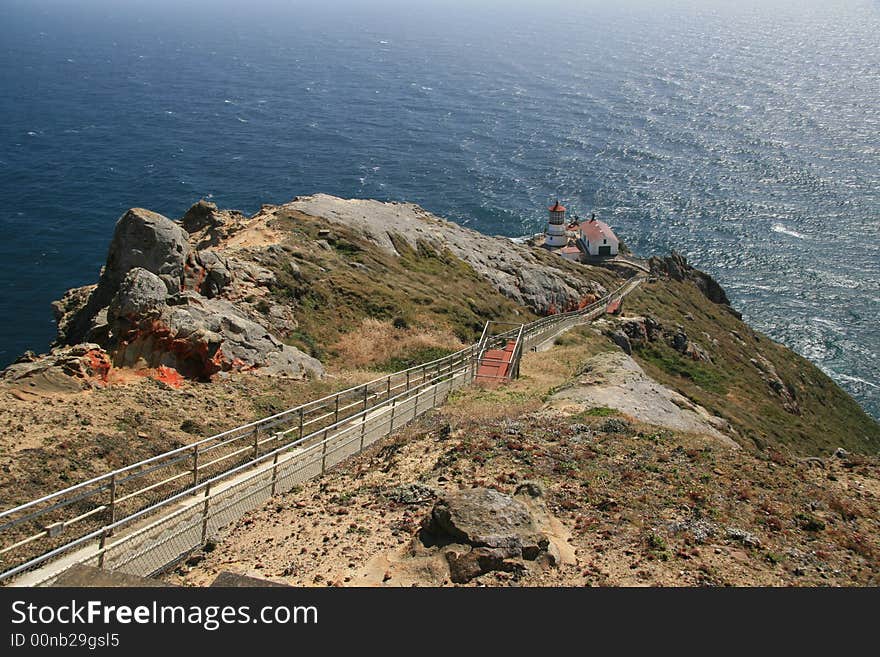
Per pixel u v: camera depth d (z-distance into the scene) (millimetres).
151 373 26219
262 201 128000
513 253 71000
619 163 162500
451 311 46188
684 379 57781
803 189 145000
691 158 165625
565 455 18500
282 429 24266
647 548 13781
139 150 155500
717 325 77375
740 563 13625
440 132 187125
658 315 70062
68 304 36219
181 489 17797
